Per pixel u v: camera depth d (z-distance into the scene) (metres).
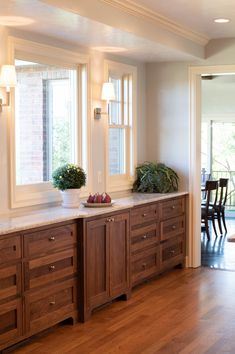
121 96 6.52
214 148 11.48
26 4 3.79
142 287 5.88
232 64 6.55
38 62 4.98
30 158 4.98
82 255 4.67
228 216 11.47
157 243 6.07
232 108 11.16
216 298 5.43
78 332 4.47
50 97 5.24
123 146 6.55
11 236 3.89
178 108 6.79
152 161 6.96
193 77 6.70
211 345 4.18
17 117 4.80
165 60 6.64
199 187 6.84
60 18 4.23
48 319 4.32
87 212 4.73
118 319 4.80
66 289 4.54
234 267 6.82
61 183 4.97
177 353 4.02
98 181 5.84
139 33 5.05
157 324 4.66
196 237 6.80
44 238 4.23
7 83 4.35
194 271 6.61
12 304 3.93
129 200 5.71
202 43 6.53
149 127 6.96
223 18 5.47
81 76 5.58
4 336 3.88
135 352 4.05
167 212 6.29
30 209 4.82
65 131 5.49
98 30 4.72
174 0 4.75
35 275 4.16
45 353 4.02
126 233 5.36
